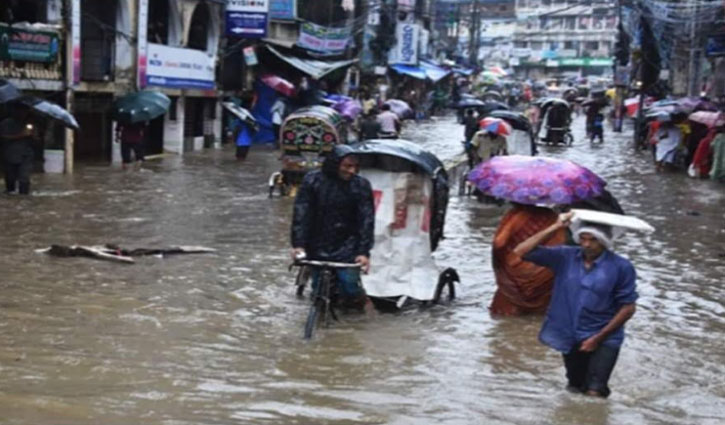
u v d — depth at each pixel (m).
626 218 6.92
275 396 7.11
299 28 41.16
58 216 16.00
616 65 55.03
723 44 32.62
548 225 9.99
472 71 89.31
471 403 7.09
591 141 42.03
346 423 6.55
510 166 10.22
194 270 11.83
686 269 13.10
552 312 7.12
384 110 31.19
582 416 6.82
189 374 7.57
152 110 24.75
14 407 6.60
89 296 10.18
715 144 25.59
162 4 30.72
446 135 45.25
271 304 10.21
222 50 34.84
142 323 9.16
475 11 95.50
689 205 20.50
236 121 31.12
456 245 14.77
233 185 21.80
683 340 9.35
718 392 7.68
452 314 10.18
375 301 10.40
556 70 117.44
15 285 10.57
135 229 14.95
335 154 9.20
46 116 18.17
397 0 64.19
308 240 9.34
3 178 21.27
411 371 7.94
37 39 21.67
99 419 6.42
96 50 26.78
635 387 7.71
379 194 10.43
